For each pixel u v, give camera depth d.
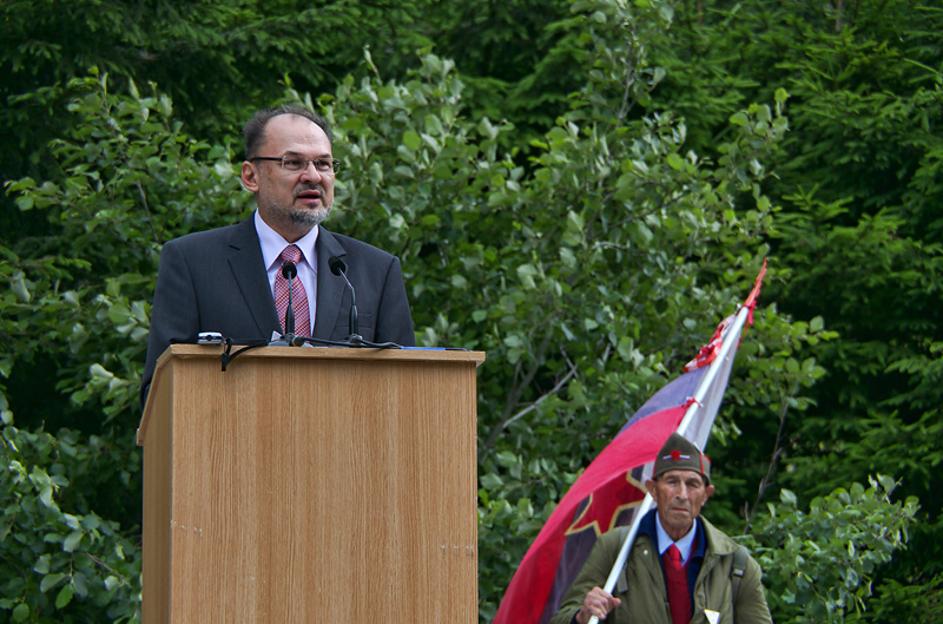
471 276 19.44
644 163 19.42
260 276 7.83
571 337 18.30
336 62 27.00
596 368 19.31
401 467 6.44
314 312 7.82
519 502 17.17
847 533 17.72
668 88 26.33
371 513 6.39
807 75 26.20
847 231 24.25
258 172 7.89
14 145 23.16
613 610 10.74
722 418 21.69
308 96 19.20
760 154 20.19
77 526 16.59
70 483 18.62
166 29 24.02
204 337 6.28
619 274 20.23
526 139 26.64
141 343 18.36
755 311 20.52
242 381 6.32
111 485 19.73
